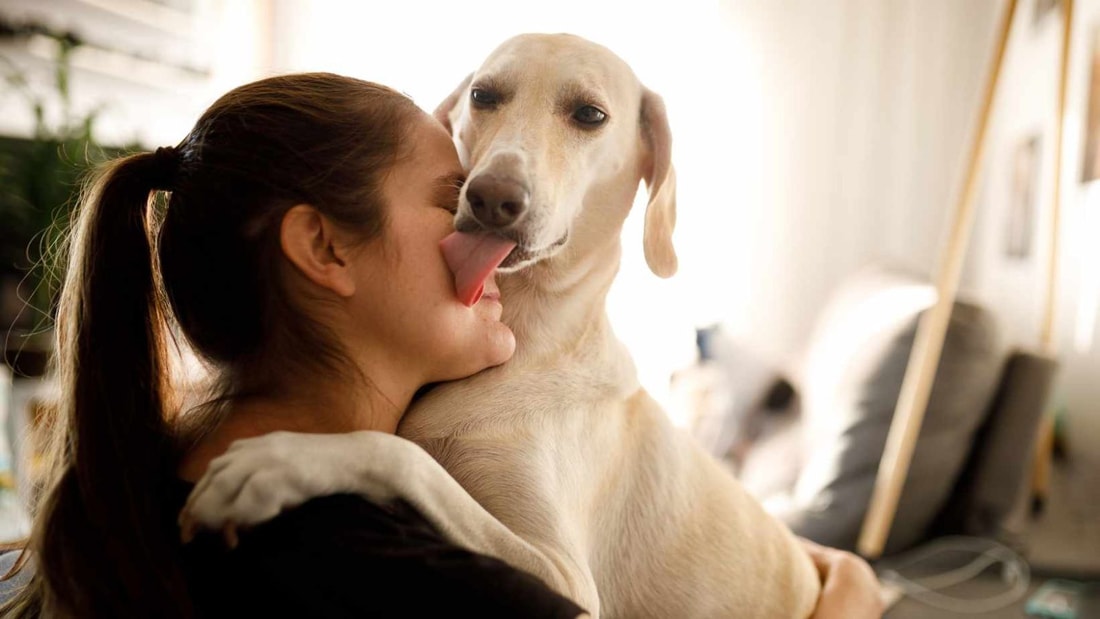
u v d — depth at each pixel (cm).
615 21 348
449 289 81
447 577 57
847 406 218
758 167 344
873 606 134
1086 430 237
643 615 112
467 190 89
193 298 75
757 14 340
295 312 74
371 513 65
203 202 72
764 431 269
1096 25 233
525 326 106
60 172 207
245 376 76
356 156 75
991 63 191
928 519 209
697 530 115
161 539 64
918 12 332
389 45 384
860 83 337
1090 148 235
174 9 371
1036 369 210
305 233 72
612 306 334
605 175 114
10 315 255
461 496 81
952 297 191
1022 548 203
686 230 347
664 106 121
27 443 167
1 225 252
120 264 72
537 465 96
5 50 308
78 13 329
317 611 57
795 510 217
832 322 254
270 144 73
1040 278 266
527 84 108
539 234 97
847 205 340
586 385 108
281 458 64
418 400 98
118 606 62
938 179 333
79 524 65
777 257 344
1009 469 208
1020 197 287
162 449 72
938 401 201
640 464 112
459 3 374
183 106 381
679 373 317
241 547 62
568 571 89
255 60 400
